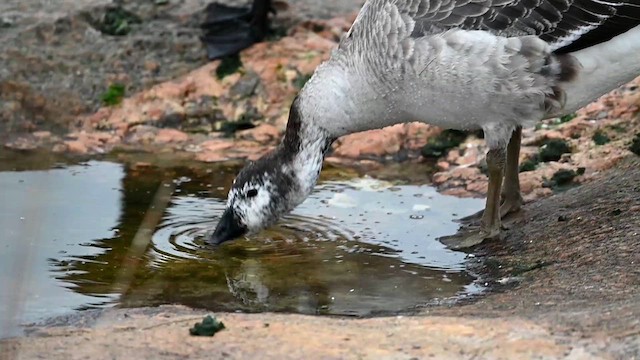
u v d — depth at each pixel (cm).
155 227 1191
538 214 1162
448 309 923
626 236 1029
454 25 1045
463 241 1140
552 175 1268
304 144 1131
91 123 1485
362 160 1421
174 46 1575
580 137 1340
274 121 1491
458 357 743
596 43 1047
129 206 1249
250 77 1528
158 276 1068
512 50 1033
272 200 1138
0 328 851
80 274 1061
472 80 1045
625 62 1057
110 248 1131
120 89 1523
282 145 1148
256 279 1061
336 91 1109
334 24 1605
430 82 1059
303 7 1644
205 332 810
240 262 1109
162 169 1368
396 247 1151
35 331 857
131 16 1606
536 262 1044
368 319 856
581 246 1042
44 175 1045
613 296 880
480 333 788
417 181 1352
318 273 1080
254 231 1150
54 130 1469
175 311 933
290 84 1518
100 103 1509
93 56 1548
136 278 1057
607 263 980
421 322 828
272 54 1552
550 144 1322
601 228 1067
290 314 901
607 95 1406
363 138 1448
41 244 1126
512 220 1170
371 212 1253
